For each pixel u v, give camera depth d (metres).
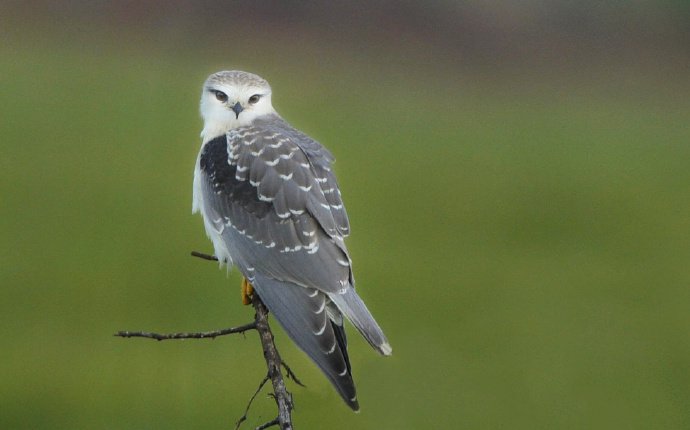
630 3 29.08
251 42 28.08
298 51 28.56
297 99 27.03
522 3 29.38
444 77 28.48
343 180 22.59
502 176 23.42
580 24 29.03
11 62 27.83
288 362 11.62
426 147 25.09
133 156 21.84
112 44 28.95
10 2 30.25
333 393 11.02
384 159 24.08
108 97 25.84
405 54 28.77
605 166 24.62
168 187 20.12
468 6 29.09
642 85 28.73
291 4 28.81
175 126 24.25
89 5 29.81
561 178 23.58
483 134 26.12
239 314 13.81
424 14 29.03
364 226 19.34
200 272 15.37
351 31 28.62
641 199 22.14
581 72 28.86
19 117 24.25
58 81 26.45
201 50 28.34
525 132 26.61
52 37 28.86
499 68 28.84
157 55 27.58
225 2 28.64
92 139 23.17
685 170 24.52
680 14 28.64
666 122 27.33
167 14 29.11
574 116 27.73
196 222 18.17
